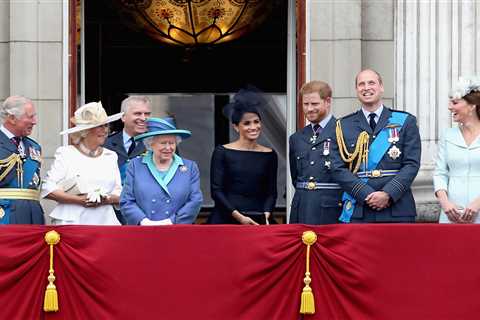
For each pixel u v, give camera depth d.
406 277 42.84
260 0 67.12
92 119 47.22
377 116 47.50
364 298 42.78
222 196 50.06
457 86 46.94
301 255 42.81
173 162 46.09
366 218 46.38
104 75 72.12
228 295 42.72
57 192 47.06
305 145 48.72
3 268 42.47
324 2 55.62
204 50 72.06
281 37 72.00
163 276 42.72
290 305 42.75
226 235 42.84
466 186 46.59
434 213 53.53
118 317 42.62
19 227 42.62
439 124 54.22
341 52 55.47
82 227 42.81
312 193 48.25
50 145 55.03
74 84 55.72
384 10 55.75
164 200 45.50
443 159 47.34
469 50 54.28
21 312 42.44
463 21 54.34
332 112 55.47
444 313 42.84
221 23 67.88
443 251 42.91
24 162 47.28
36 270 42.62
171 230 42.84
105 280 42.66
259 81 72.38
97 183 47.28
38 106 55.09
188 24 67.88
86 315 42.69
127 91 72.50
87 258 42.62
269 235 42.81
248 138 50.38
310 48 55.66
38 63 55.19
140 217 45.28
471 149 46.66
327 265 42.81
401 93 55.00
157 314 42.69
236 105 50.50
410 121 47.09
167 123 45.81
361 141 47.06
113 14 71.25
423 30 54.62
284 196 67.06
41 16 55.25
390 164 46.81
